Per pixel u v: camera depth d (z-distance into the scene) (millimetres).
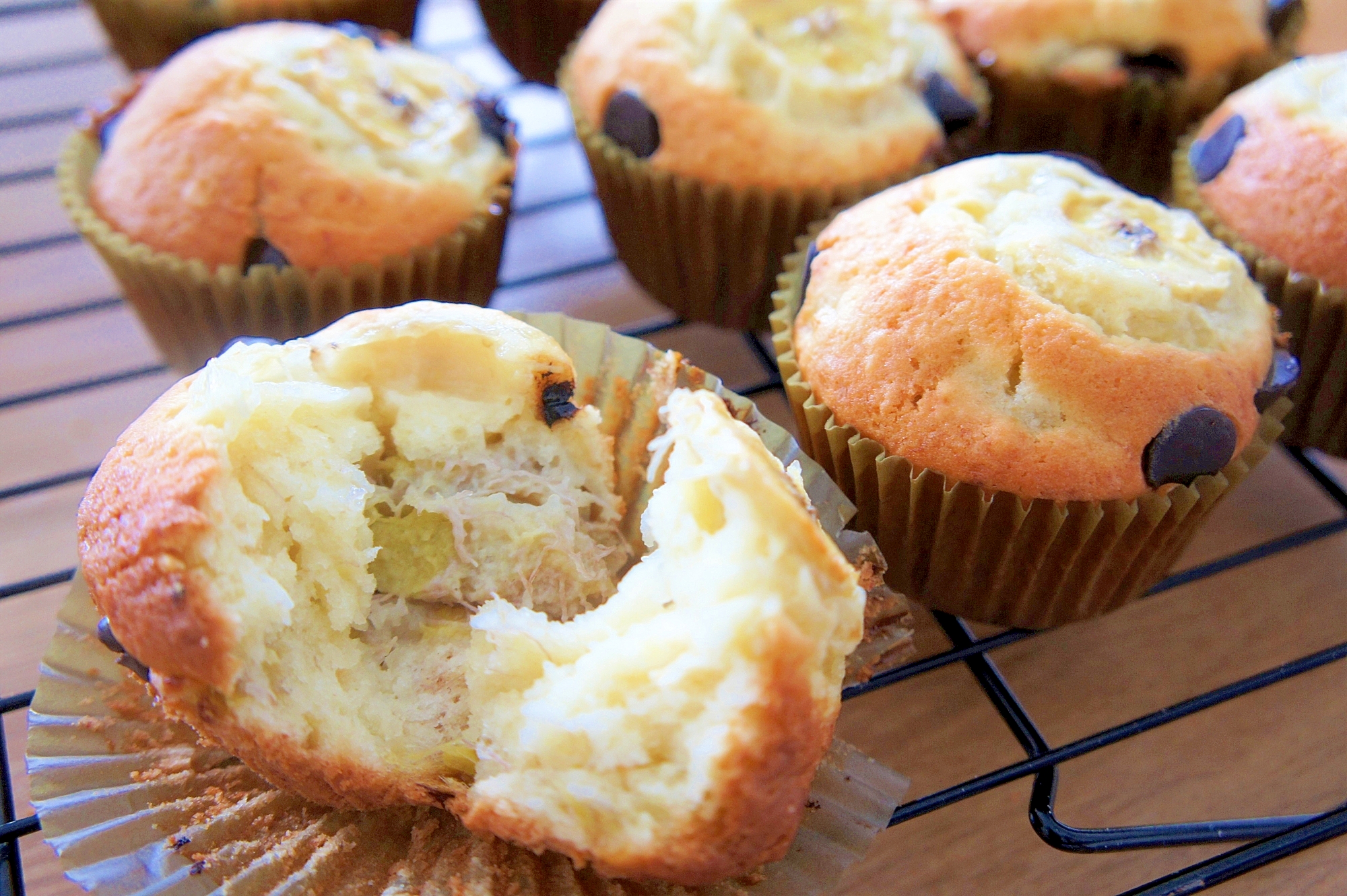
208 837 216
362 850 218
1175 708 231
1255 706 248
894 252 241
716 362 291
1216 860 220
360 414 227
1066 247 238
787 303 256
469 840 219
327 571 220
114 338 295
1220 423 231
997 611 253
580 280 308
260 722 212
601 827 210
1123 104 299
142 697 224
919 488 235
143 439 216
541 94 346
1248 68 295
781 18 278
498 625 221
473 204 273
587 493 237
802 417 247
